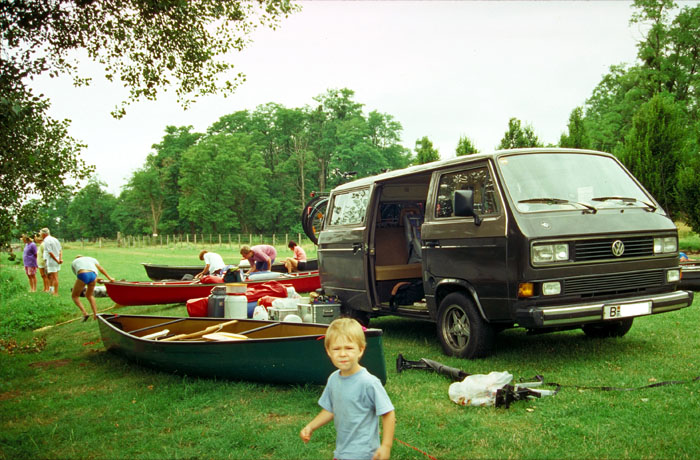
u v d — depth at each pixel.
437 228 6.88
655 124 24.73
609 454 3.71
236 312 9.21
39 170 8.13
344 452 2.93
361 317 8.90
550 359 6.23
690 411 4.34
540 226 5.79
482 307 6.19
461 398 4.86
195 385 5.75
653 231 6.21
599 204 6.33
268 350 5.49
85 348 8.41
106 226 101.56
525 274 5.67
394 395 5.21
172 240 80.06
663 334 7.21
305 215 14.76
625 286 6.03
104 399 5.56
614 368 5.74
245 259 13.93
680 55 44.72
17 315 11.59
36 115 7.83
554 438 4.04
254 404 5.11
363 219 8.38
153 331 7.58
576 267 5.78
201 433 4.43
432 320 7.14
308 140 98.69
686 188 22.70
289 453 3.93
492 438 4.06
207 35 10.13
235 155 84.75
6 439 4.50
